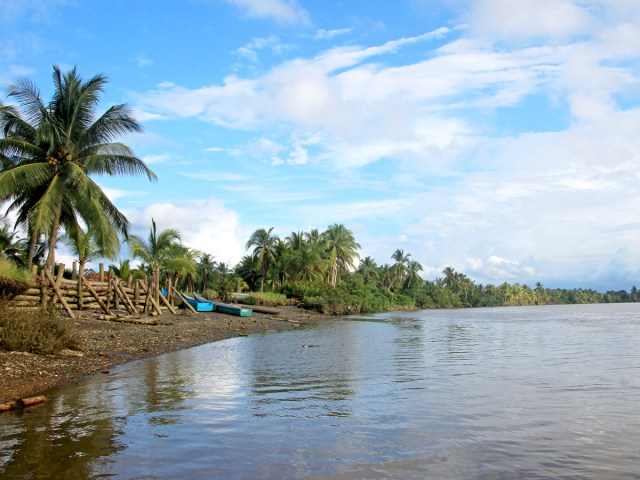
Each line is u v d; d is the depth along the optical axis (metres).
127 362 13.96
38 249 31.33
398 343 21.09
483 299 138.50
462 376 11.92
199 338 21.39
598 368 13.36
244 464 5.61
